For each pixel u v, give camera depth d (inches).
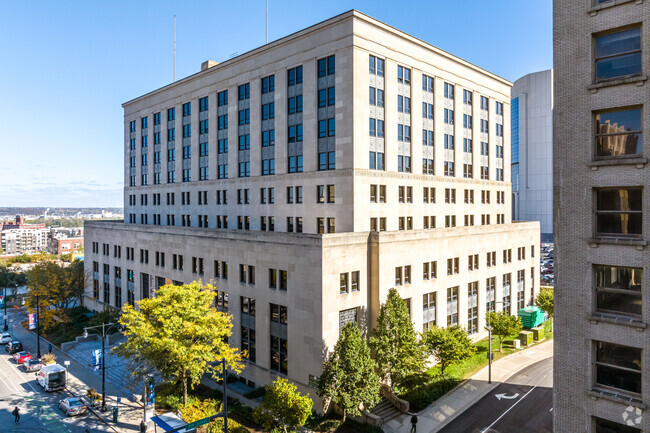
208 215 2188.7
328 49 1644.9
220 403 1360.7
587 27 660.7
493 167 2327.8
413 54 1824.6
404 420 1262.3
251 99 1947.6
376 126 1667.1
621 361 639.1
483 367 1672.0
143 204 2701.8
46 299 2421.3
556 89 690.2
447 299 1758.1
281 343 1439.5
